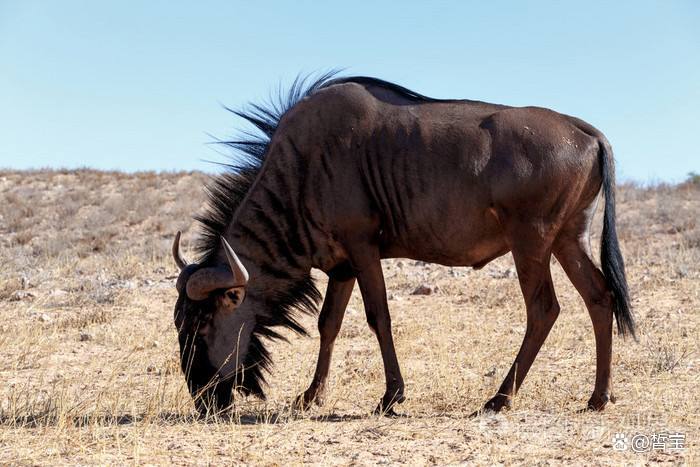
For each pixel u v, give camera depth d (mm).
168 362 16469
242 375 12672
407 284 25766
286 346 18516
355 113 12875
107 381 15273
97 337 19250
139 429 11305
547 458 9664
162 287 25891
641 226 37156
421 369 15727
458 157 12344
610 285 12477
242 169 13648
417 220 12617
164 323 21047
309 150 12961
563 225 12516
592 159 12406
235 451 10070
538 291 12328
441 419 11875
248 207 13141
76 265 30750
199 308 12453
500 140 12289
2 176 60094
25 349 17984
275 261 13141
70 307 23141
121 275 28047
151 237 38500
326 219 12875
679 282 24047
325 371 13516
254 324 12961
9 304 23391
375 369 15742
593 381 14406
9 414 11977
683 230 35688
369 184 12734
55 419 11828
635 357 16062
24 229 41906
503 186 12148
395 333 19062
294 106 13383
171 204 49438
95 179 59250
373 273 12820
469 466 9336
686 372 14695
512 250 12328
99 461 9625
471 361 16406
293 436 10828
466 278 26641
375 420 11898
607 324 12438
